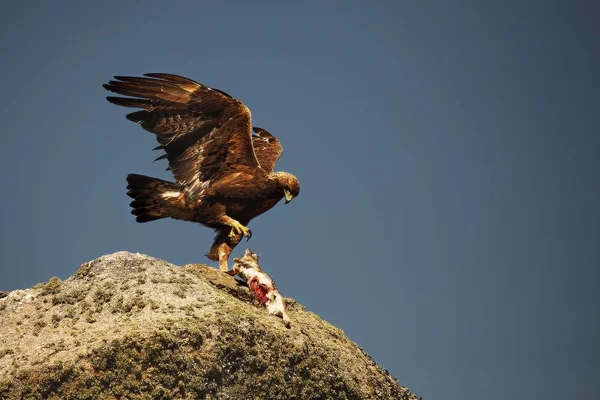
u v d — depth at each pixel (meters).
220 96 16.72
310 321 14.91
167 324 12.62
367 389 14.01
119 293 13.48
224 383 12.66
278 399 12.95
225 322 12.97
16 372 11.91
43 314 13.23
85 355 12.08
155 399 12.05
